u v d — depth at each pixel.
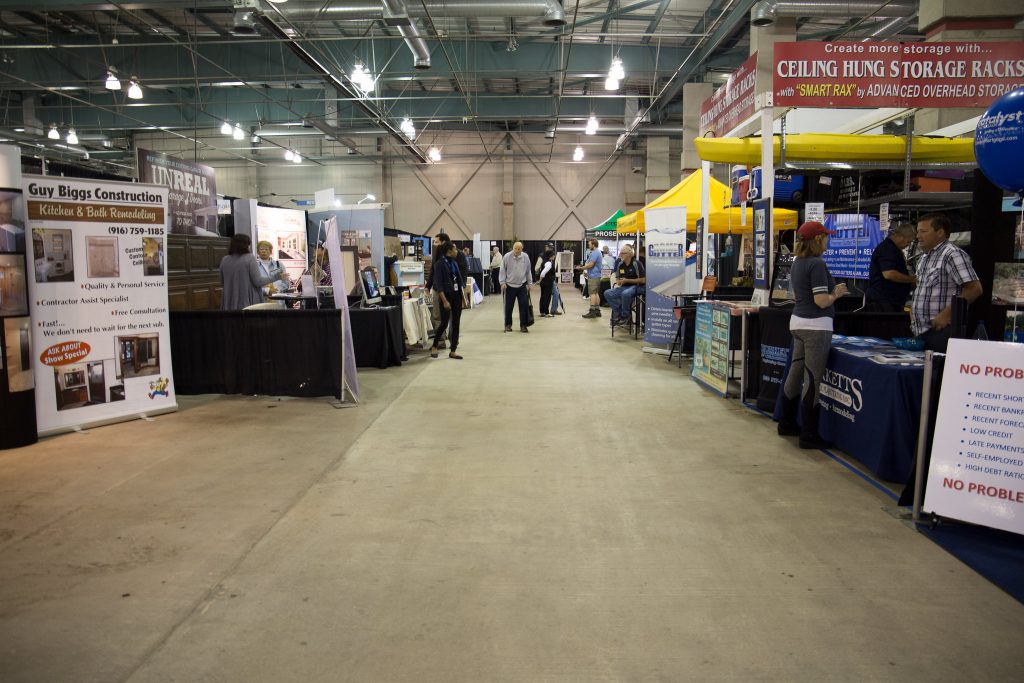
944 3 8.30
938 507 3.00
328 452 4.35
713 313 6.49
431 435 4.78
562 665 2.05
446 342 9.53
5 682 1.96
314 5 10.88
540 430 4.93
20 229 4.41
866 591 2.53
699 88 17.91
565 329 11.82
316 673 2.01
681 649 2.14
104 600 2.46
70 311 4.84
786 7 10.90
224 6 12.84
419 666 2.05
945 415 3.02
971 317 4.32
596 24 14.92
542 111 20.62
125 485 3.71
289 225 9.52
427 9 10.78
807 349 4.29
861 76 5.19
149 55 16.31
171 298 7.46
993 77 5.19
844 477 3.84
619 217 19.27
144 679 1.99
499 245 27.16
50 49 15.84
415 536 3.04
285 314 5.88
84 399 4.93
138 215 5.18
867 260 7.73
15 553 2.86
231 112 20.50
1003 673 2.02
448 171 27.06
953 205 7.47
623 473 3.93
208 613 2.37
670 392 6.34
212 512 3.31
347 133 21.05
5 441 4.38
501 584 2.58
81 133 22.69
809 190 8.29
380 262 9.51
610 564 2.76
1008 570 2.63
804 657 2.10
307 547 2.91
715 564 2.75
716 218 8.75
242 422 5.14
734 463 4.11
